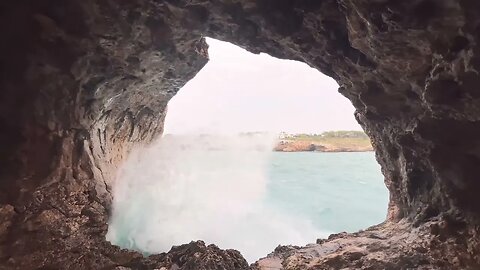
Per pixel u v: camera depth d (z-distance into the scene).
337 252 7.40
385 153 7.89
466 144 4.97
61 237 6.99
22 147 6.32
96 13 6.18
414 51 4.64
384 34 4.62
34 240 6.47
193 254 8.18
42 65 6.36
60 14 6.09
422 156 6.31
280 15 6.49
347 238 8.90
